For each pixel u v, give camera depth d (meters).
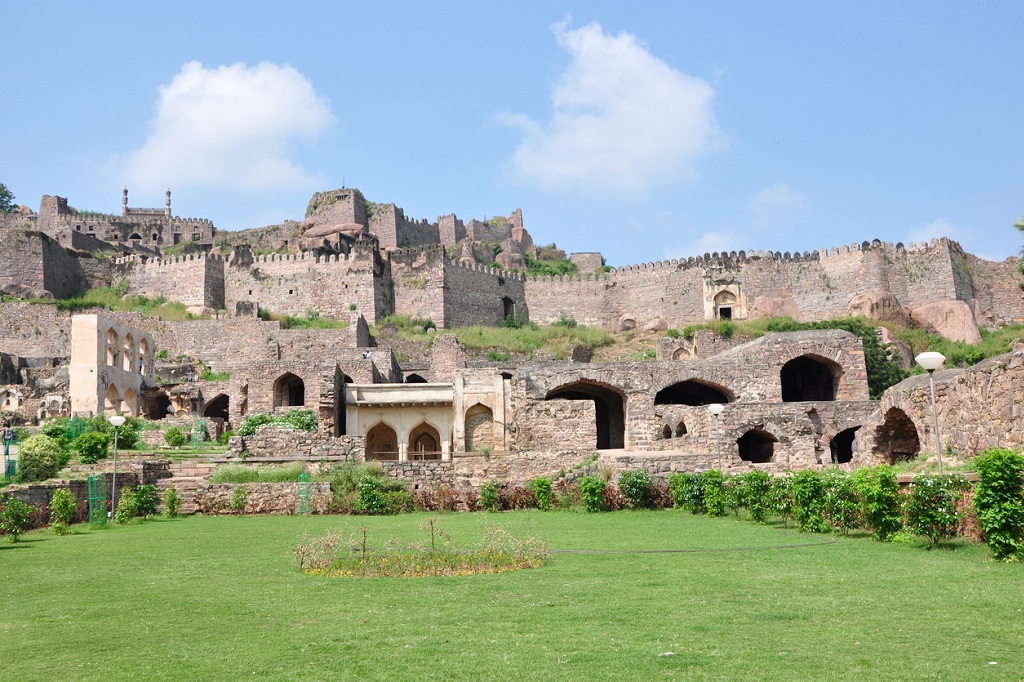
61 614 11.91
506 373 45.19
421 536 20.42
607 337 80.31
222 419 54.56
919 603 11.48
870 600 11.77
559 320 89.06
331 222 110.31
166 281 85.69
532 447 37.59
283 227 113.75
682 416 40.75
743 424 34.44
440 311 81.75
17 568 16.09
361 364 52.56
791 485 21.56
